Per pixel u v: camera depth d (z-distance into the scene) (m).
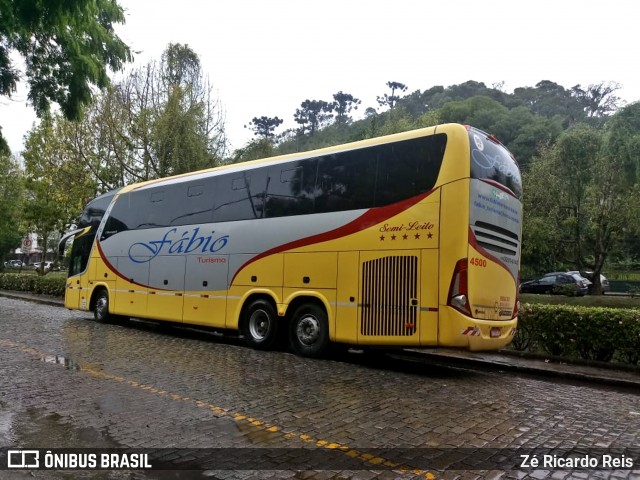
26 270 50.03
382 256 8.67
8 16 7.61
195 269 11.92
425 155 8.48
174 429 5.20
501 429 5.47
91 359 8.80
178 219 12.62
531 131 46.06
